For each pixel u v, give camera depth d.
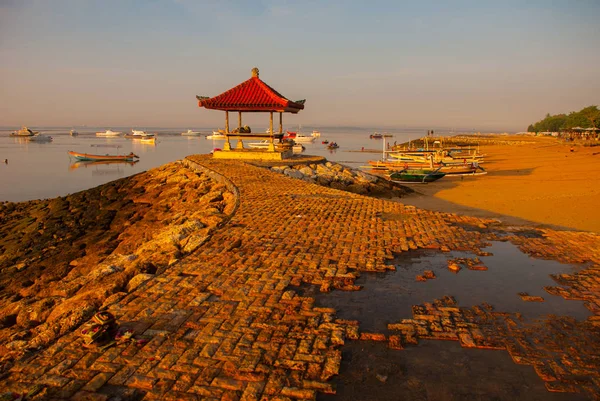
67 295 8.18
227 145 24.80
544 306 5.72
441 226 9.96
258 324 5.14
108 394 3.85
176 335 4.87
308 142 116.25
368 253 7.88
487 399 3.81
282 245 8.32
